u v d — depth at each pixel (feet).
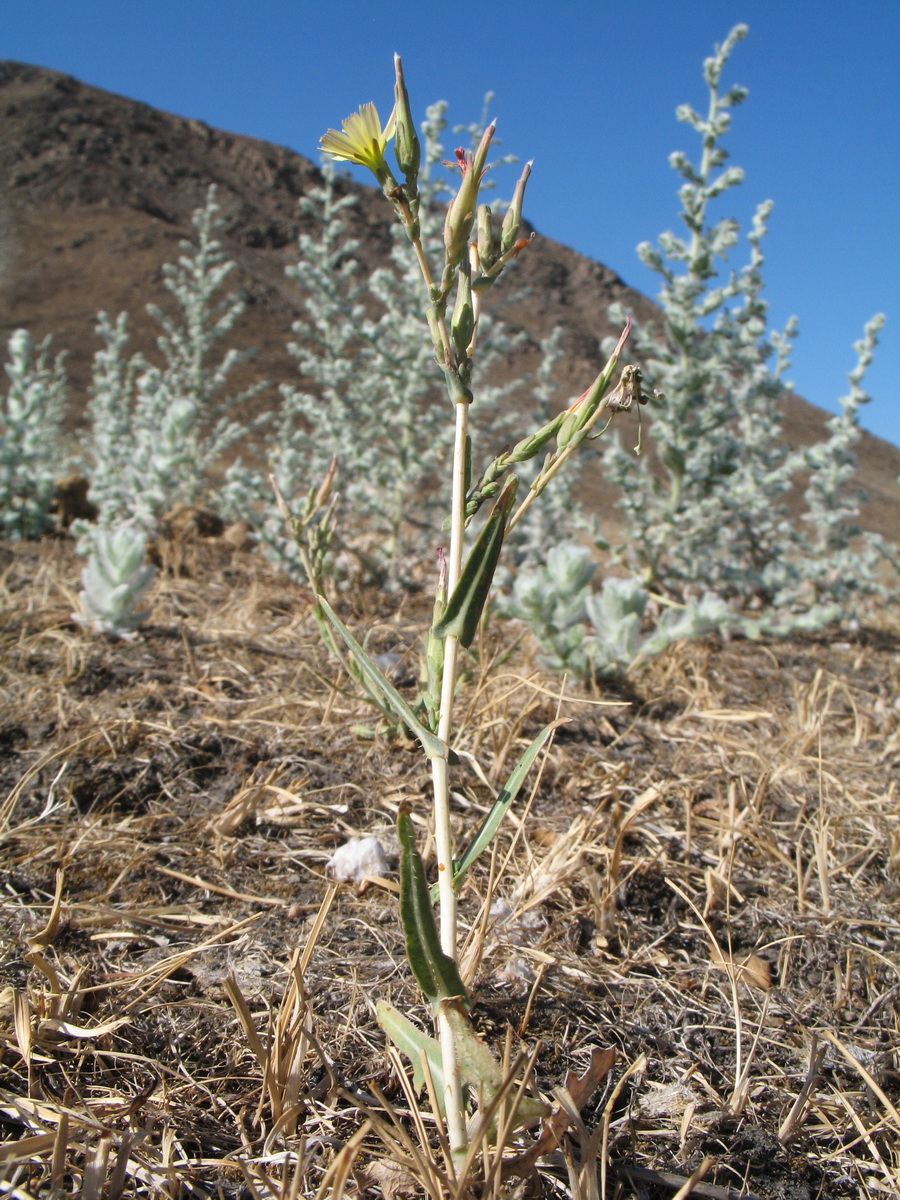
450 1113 3.39
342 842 6.56
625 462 14.46
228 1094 4.21
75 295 143.33
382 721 8.33
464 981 4.68
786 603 15.43
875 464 116.16
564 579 9.98
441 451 15.56
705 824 7.18
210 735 7.98
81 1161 3.74
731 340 14.24
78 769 7.23
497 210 14.87
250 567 15.06
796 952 5.80
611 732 8.91
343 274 16.07
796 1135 4.29
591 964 5.45
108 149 214.07
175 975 5.01
